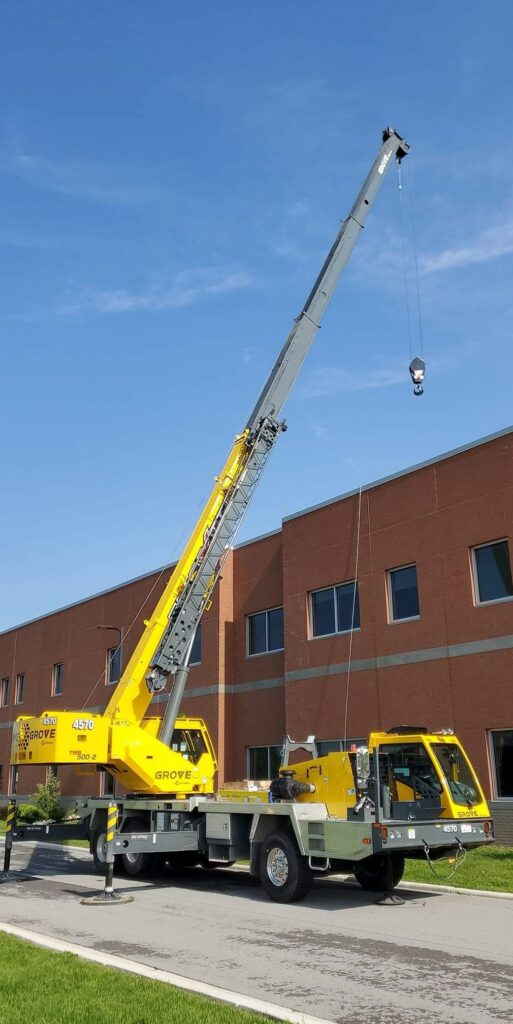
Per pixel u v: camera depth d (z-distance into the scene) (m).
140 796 15.80
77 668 35.12
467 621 18.84
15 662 40.28
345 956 8.44
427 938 9.31
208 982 7.42
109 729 15.09
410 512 20.78
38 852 21.97
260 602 26.23
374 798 11.66
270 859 12.62
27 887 14.34
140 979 7.05
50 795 25.00
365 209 18.22
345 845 11.56
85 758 14.75
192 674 27.75
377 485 21.89
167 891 13.71
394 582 21.14
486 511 18.89
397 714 20.02
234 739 26.25
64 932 9.95
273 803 12.90
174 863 16.11
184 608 15.90
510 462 18.58
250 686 26.05
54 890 13.91
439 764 12.36
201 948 8.92
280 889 12.30
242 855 13.72
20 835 16.12
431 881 13.44
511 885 12.89
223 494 16.41
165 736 15.57
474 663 18.52
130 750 15.09
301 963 8.14
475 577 19.06
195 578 15.99
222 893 13.44
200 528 16.23
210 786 15.98
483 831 12.24
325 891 13.48
